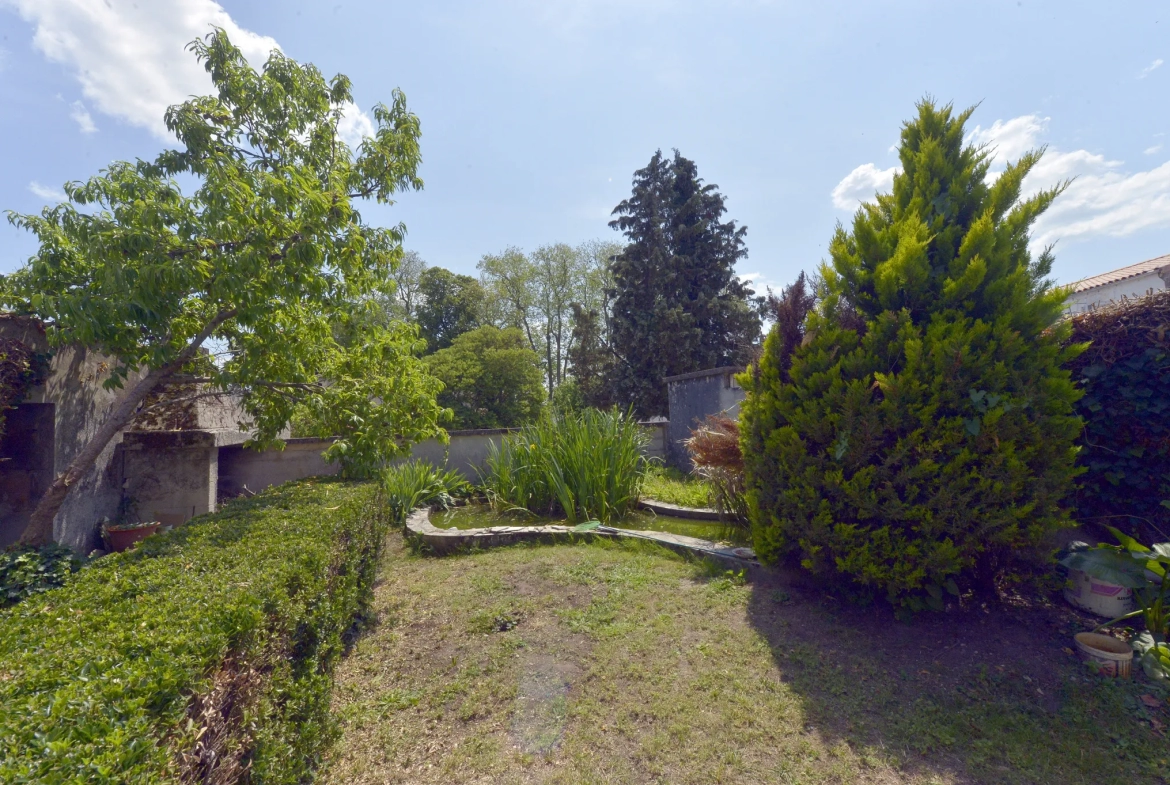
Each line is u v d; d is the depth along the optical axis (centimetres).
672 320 1662
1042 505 311
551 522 669
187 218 390
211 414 764
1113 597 332
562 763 251
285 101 503
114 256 367
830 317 371
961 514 310
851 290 372
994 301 325
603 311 2592
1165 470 339
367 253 516
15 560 360
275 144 514
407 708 300
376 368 571
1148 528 351
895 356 335
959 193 361
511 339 1836
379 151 535
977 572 354
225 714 163
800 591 402
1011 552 331
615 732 270
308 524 329
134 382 636
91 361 547
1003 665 304
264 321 427
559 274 2661
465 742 269
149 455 666
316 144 532
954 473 311
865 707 280
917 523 321
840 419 337
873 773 237
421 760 257
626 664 327
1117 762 238
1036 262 355
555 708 291
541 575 475
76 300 352
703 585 433
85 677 136
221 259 381
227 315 447
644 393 1728
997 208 352
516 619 397
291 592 233
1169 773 230
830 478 338
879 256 358
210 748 150
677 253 1820
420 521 679
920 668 308
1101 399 359
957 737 257
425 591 463
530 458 736
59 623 175
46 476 490
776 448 370
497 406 1617
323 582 271
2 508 476
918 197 368
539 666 332
